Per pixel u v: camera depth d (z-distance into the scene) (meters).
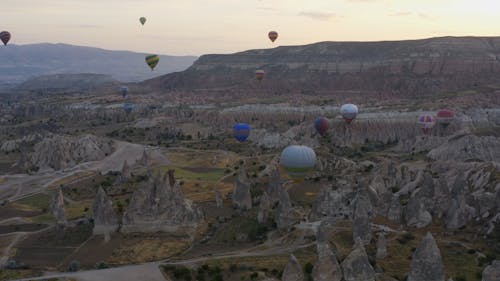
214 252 88.38
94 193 139.38
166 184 103.50
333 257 61.31
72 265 86.62
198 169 161.75
